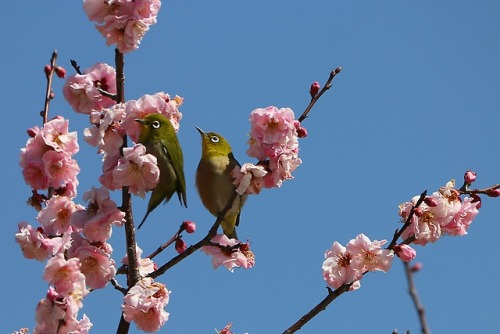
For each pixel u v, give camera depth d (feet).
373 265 34.09
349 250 34.42
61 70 37.50
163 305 33.35
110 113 34.88
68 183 36.04
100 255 33.47
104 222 33.37
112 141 35.63
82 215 33.99
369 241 34.22
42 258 34.45
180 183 37.88
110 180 34.63
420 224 34.71
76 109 36.60
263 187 34.42
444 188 35.22
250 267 35.83
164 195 37.50
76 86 36.09
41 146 35.24
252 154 34.71
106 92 36.14
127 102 36.99
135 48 34.76
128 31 34.40
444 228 35.27
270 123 34.37
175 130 38.32
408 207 35.53
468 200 35.42
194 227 35.09
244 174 33.81
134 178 33.24
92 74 37.29
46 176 34.83
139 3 34.53
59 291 31.32
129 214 34.45
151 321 33.27
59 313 30.94
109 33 34.68
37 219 34.65
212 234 34.55
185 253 34.60
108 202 33.63
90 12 34.81
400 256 34.06
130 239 34.53
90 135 35.37
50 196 35.53
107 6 34.86
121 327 34.32
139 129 37.32
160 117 37.68
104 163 35.06
